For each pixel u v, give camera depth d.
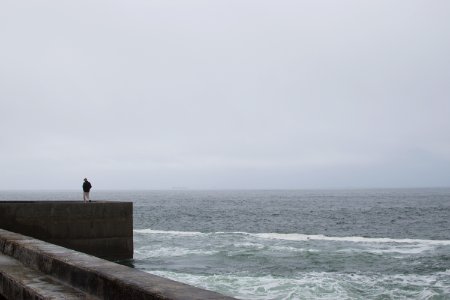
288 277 16.23
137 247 25.48
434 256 21.62
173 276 16.23
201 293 3.98
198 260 20.56
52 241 18.16
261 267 18.67
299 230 40.97
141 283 4.41
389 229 41.72
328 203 102.81
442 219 52.91
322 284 14.83
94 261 5.91
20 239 8.66
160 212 70.75
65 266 5.86
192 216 60.47
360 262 19.91
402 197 145.25
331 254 22.11
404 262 19.89
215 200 133.88
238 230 41.00
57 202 19.66
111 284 4.73
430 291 14.09
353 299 13.10
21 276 6.30
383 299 13.22
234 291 13.79
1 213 17.45
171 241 28.56
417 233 38.06
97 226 19.00
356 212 67.19
